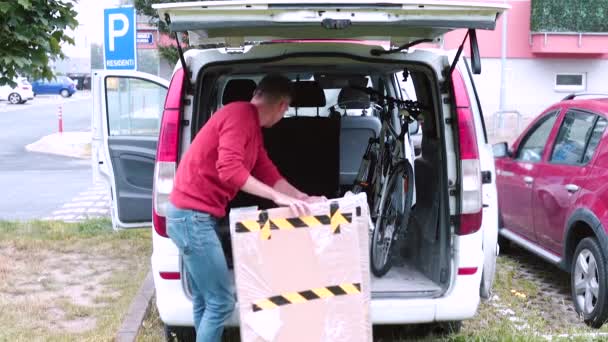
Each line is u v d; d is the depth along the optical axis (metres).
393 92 6.32
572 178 5.74
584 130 5.91
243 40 4.16
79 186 13.80
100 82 6.17
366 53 4.25
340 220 3.62
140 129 6.51
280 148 5.45
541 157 6.53
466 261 4.22
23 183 14.27
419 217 4.89
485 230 4.63
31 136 24.52
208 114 4.46
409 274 4.72
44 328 5.02
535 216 6.44
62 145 21.27
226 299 3.88
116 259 6.90
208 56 4.17
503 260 7.32
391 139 5.75
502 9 3.45
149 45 12.12
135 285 5.99
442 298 4.21
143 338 4.90
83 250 7.23
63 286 6.02
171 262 4.12
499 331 4.90
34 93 50.00
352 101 5.95
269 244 3.56
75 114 35.47
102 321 5.15
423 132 4.94
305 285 3.60
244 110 3.74
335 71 4.77
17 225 8.29
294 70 4.54
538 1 23.64
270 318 3.57
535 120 6.98
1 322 5.11
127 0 14.21
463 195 4.20
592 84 24.70
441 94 4.27
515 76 24.56
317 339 3.62
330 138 5.46
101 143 6.23
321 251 3.61
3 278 6.19
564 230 5.78
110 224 8.41
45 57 7.48
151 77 6.29
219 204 3.81
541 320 5.33
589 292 5.35
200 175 3.76
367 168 5.73
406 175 4.93
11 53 7.20
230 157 3.62
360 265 3.67
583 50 23.70
